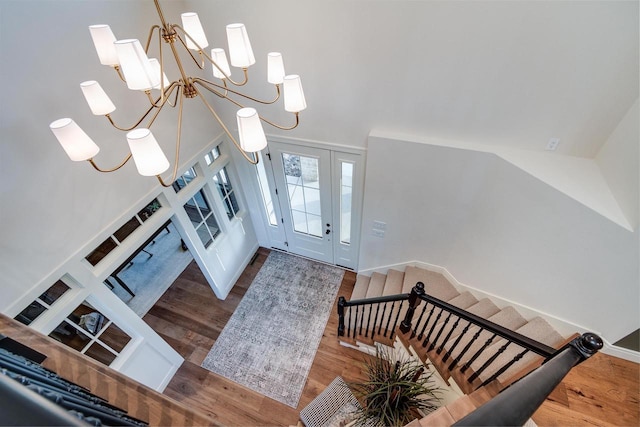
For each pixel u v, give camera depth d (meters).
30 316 2.00
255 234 4.78
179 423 0.86
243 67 1.61
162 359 3.17
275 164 3.65
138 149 1.18
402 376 2.46
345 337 3.36
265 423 2.96
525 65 2.08
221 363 3.43
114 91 2.19
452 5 2.02
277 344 3.58
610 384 2.31
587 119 2.14
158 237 5.02
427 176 2.88
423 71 2.37
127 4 2.15
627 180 1.95
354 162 3.20
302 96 1.55
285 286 4.29
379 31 2.29
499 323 2.85
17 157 1.73
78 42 1.91
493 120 2.42
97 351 2.54
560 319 2.66
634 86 1.89
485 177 2.64
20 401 0.42
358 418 2.45
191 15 1.59
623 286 2.15
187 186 3.19
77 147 1.32
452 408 1.91
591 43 1.86
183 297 4.15
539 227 2.42
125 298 4.13
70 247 2.10
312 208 3.97
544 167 2.32
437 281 3.52
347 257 4.34
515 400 0.76
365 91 2.65
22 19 1.63
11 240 1.76
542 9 1.85
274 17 2.47
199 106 3.09
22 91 1.69
